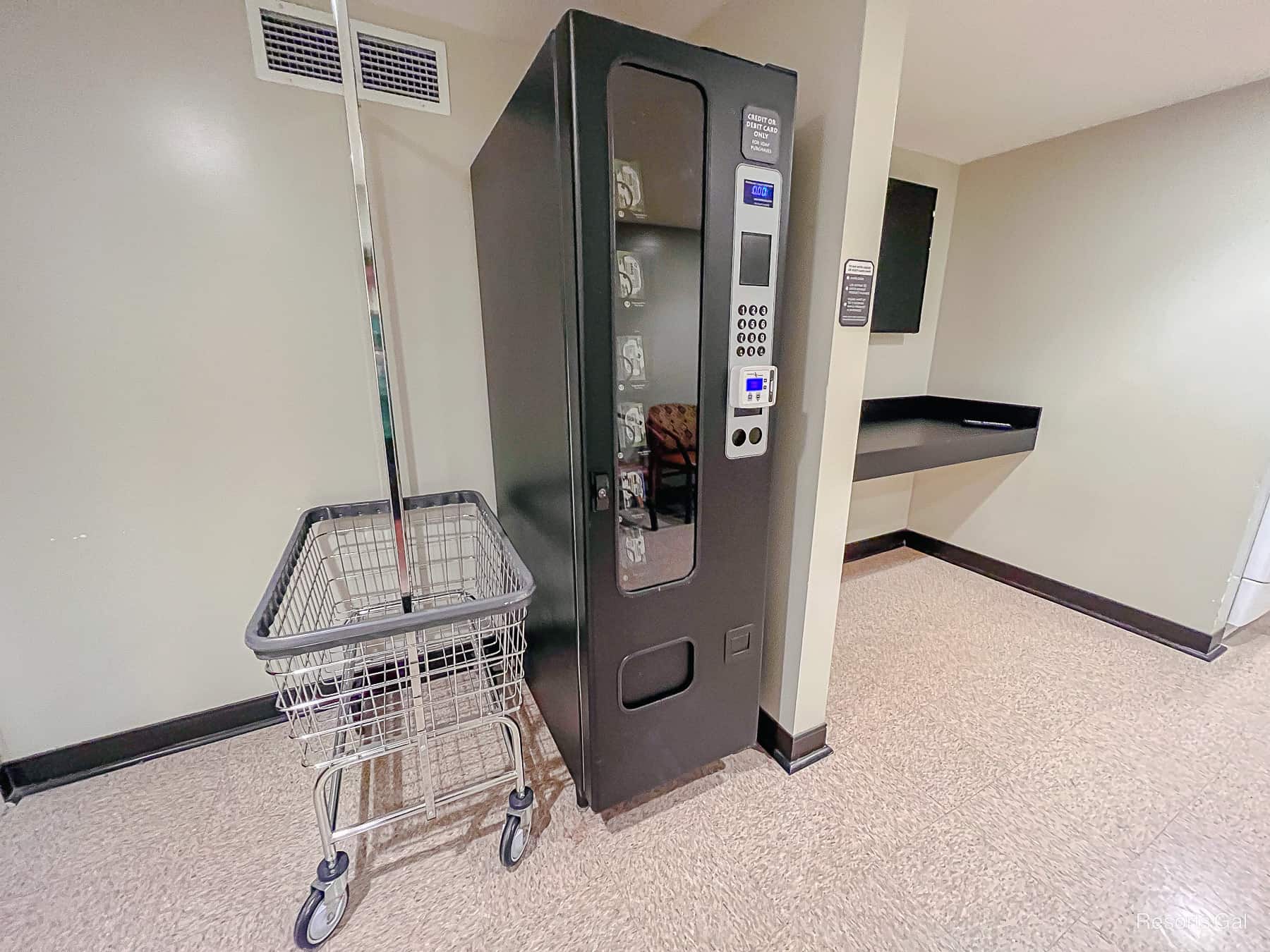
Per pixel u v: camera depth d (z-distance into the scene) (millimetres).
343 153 1498
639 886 1222
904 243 2547
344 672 1468
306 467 1641
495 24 1558
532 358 1255
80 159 1243
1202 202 1950
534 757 1600
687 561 1270
